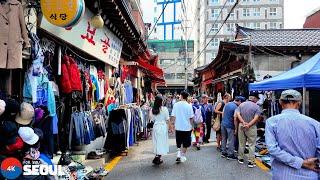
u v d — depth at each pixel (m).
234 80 22.52
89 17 10.06
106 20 11.43
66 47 8.79
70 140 8.82
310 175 3.91
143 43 17.38
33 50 6.32
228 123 11.45
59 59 8.16
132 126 12.93
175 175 9.12
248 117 10.27
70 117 8.88
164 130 10.56
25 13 6.41
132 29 14.11
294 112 4.16
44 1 6.29
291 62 19.50
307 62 10.64
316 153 4.01
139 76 24.97
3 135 4.76
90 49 10.60
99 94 11.91
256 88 12.52
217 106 13.62
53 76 8.11
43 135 5.86
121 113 11.53
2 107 4.78
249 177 8.93
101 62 13.09
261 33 23.42
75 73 8.46
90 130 9.41
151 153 12.73
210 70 33.03
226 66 25.22
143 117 16.66
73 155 9.25
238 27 25.28
